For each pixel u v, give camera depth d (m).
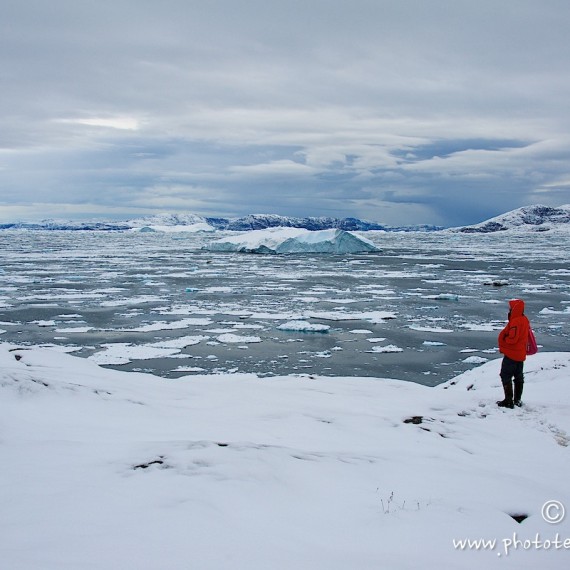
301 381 9.48
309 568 2.72
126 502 3.36
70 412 6.07
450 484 4.33
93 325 25.11
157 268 55.44
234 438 5.43
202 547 2.83
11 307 30.06
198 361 18.50
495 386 10.39
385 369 17.84
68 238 156.50
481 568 2.95
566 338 22.55
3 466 4.05
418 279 45.94
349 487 4.05
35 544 2.79
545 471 5.14
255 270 53.53
